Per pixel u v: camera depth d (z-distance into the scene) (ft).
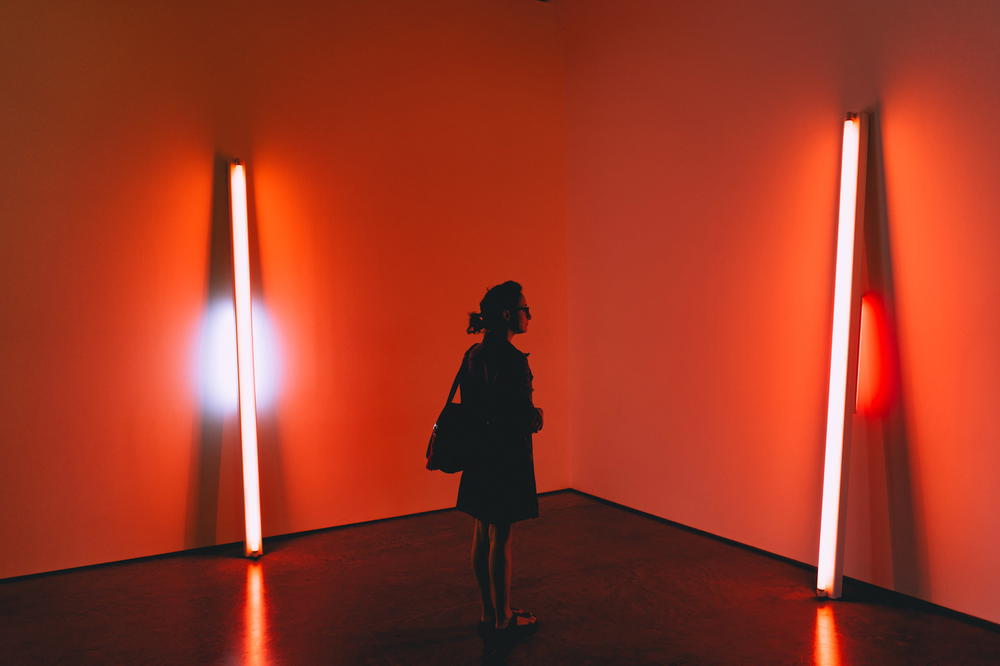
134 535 13.69
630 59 16.01
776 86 12.88
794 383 12.82
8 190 12.59
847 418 11.05
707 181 14.29
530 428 9.97
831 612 10.79
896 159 11.09
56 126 12.92
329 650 9.75
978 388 10.20
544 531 15.02
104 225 13.33
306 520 15.26
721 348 14.17
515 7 17.40
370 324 15.84
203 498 14.25
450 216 16.67
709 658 9.37
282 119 14.82
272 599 11.60
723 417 14.19
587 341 17.63
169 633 10.36
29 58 12.70
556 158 18.02
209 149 14.17
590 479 17.74
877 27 11.28
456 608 11.13
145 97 13.61
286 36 14.82
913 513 11.05
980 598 10.25
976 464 10.25
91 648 9.92
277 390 14.93
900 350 11.16
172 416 13.98
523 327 10.18
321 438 15.39
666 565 12.91
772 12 12.91
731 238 13.85
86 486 13.29
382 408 16.05
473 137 16.90
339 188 15.43
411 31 16.14
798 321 12.69
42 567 12.96
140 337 13.69
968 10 10.12
